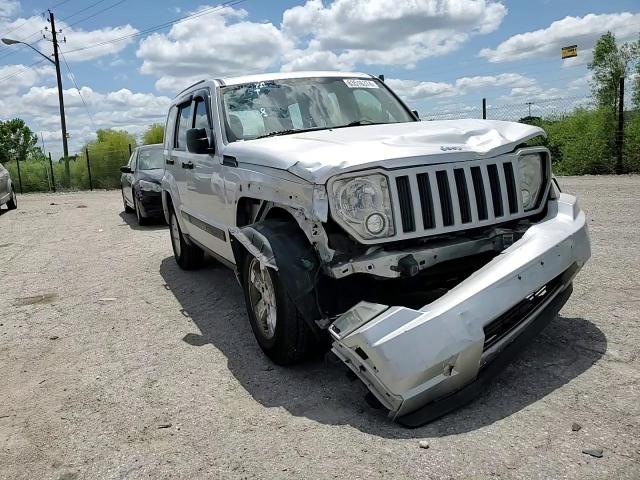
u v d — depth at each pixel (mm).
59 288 6945
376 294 3488
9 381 4176
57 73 33125
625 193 10078
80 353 4648
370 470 2670
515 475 2527
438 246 3375
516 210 3670
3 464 3049
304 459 2820
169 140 7121
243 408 3432
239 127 4895
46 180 34562
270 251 3492
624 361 3521
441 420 3037
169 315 5492
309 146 3775
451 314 2895
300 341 3680
